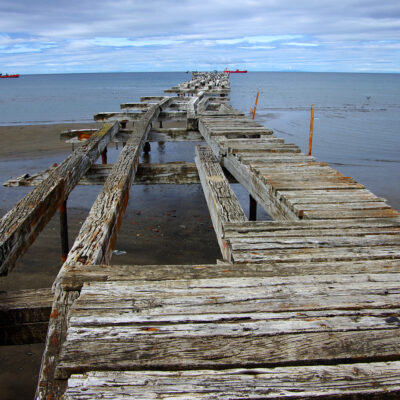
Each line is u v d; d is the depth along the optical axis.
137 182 5.99
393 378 1.53
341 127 21.19
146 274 2.26
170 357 1.61
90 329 1.76
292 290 2.11
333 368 1.58
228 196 3.90
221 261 2.88
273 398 1.43
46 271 5.45
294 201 3.60
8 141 15.74
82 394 1.44
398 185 10.65
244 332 1.76
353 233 2.95
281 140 6.39
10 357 3.84
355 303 1.99
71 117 25.17
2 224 2.79
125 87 73.50
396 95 52.38
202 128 8.30
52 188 3.66
